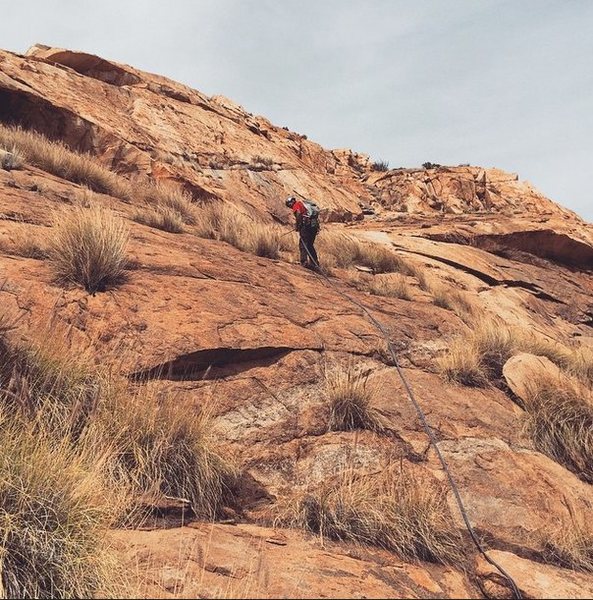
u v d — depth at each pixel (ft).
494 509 14.38
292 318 22.20
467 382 21.94
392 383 19.99
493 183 103.60
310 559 10.77
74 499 9.77
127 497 11.35
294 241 39.32
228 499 12.91
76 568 8.79
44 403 11.91
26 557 8.74
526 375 21.39
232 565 9.95
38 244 19.43
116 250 19.53
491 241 63.10
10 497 9.49
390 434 16.71
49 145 37.96
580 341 47.55
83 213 20.29
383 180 100.07
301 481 14.06
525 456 17.33
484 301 44.09
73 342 15.52
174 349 16.72
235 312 20.47
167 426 13.26
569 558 12.97
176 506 11.73
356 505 12.69
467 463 16.21
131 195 37.60
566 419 18.53
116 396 13.58
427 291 37.65
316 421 16.52
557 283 59.67
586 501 15.67
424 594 10.61
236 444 14.71
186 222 37.32
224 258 26.96
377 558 11.51
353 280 33.53
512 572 11.69
